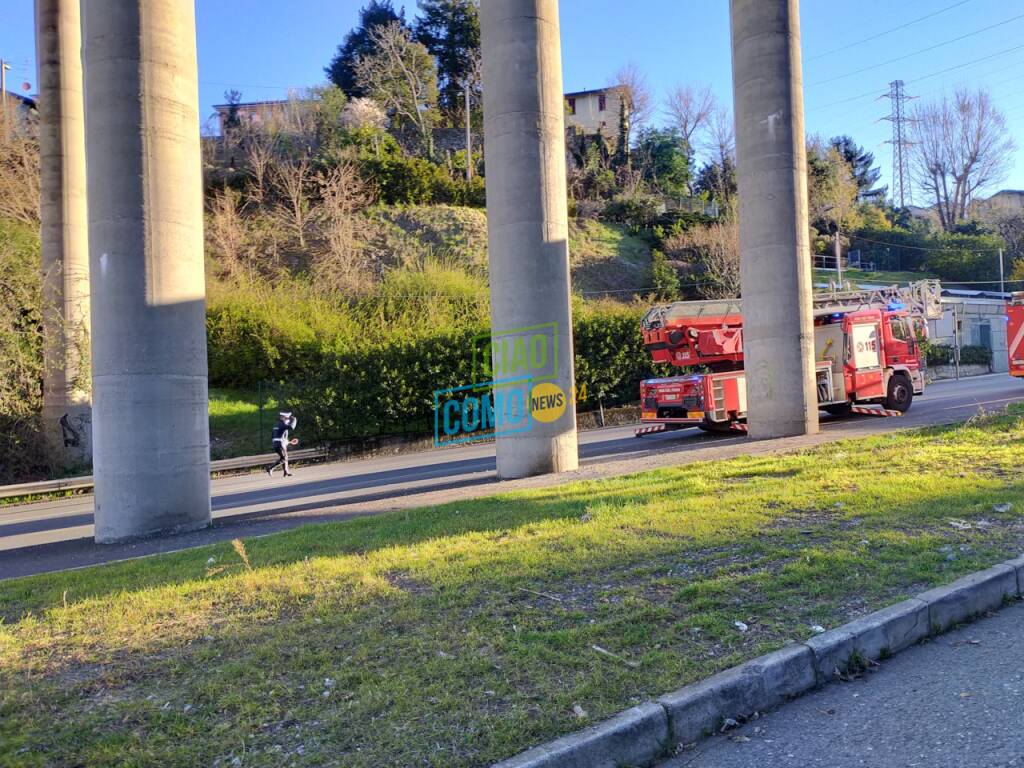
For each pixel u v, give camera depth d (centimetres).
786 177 1669
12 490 1942
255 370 3045
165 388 1109
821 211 7331
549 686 417
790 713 421
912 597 535
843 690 445
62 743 373
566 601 562
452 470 1809
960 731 392
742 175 1720
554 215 1427
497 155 1418
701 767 369
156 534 1099
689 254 5419
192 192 1157
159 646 511
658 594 568
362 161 5106
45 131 2370
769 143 1669
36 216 3350
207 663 475
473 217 4903
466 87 6247
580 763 350
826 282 5691
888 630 493
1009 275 6725
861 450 1231
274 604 591
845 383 2038
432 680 429
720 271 4884
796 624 496
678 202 6712
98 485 1112
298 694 420
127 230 1090
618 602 553
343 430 2553
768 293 1681
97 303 1102
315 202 4859
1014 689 436
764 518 787
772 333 1680
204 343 1177
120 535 1094
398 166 5159
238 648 497
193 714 401
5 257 2389
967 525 717
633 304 4372
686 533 742
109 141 1088
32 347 2339
